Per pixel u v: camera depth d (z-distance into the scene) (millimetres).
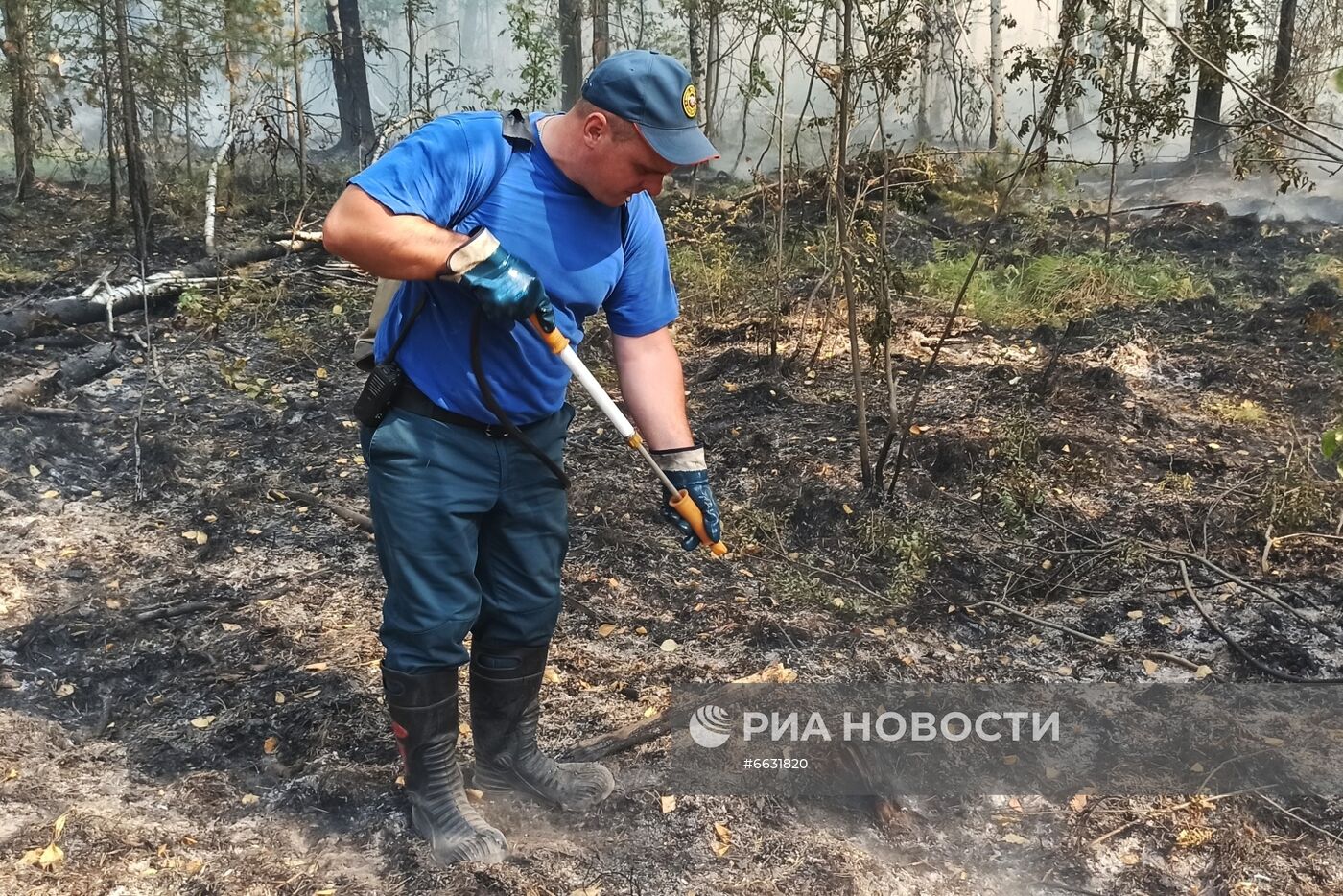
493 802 2949
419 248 2215
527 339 2432
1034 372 6457
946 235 9938
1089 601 4152
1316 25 10523
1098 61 5281
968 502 4875
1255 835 2932
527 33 13656
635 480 5074
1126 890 2762
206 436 5512
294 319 7449
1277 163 5688
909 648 3824
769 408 5910
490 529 2672
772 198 10094
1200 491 4980
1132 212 11164
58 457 5137
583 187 2379
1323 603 4129
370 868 2719
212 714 3338
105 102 10492
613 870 2729
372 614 3936
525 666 2830
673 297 2723
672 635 3842
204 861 2725
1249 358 6742
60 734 3223
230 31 10609
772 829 2893
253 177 13203
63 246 9469
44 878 2625
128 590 4062
